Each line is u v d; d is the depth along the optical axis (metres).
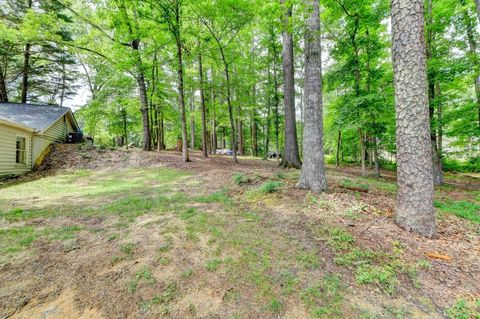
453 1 8.49
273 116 14.28
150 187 6.55
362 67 9.56
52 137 12.35
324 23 9.98
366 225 3.46
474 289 2.18
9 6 13.41
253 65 13.28
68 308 1.95
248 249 2.90
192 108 21.92
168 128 23.34
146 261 2.65
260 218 3.88
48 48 15.47
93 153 11.57
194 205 4.66
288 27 4.71
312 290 2.18
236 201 4.87
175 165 10.26
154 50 11.00
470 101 9.64
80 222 3.81
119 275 2.40
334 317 1.88
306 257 2.71
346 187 5.58
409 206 3.36
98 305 1.99
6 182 7.66
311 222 3.59
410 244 2.96
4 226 3.60
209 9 9.37
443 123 9.66
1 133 8.48
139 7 9.55
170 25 9.65
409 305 2.00
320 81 5.18
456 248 2.91
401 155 3.51
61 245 3.00
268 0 8.64
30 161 9.91
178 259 2.70
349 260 2.62
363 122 8.84
